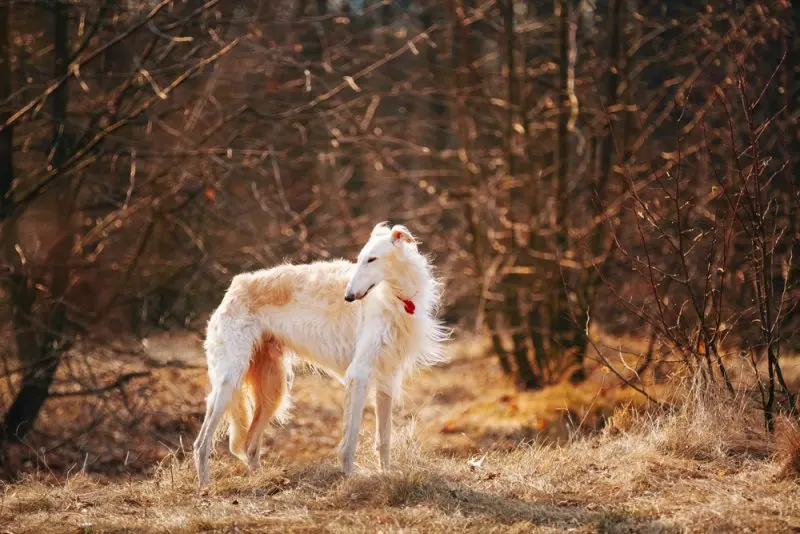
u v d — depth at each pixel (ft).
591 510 23.40
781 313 33.94
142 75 45.91
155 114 49.75
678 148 31.14
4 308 47.09
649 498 24.02
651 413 32.63
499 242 66.39
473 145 67.56
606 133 56.39
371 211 83.05
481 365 67.56
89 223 52.11
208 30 51.13
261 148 53.67
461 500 23.97
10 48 50.06
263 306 29.55
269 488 27.14
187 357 58.95
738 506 22.24
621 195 53.57
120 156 50.47
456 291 66.44
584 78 61.26
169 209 49.57
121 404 46.75
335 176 75.15
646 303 38.11
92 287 50.90
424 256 29.50
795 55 50.49
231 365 28.89
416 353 28.37
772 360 29.37
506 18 61.52
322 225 62.18
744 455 27.20
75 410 50.62
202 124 57.11
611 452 28.22
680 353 30.96
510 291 63.41
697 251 45.68
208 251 52.80
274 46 52.39
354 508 23.99
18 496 27.25
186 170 48.24
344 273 29.19
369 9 50.03
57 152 48.62
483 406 50.47
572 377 54.13
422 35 50.21
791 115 50.70
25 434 44.42
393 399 28.68
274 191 59.16
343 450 27.02
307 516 23.02
